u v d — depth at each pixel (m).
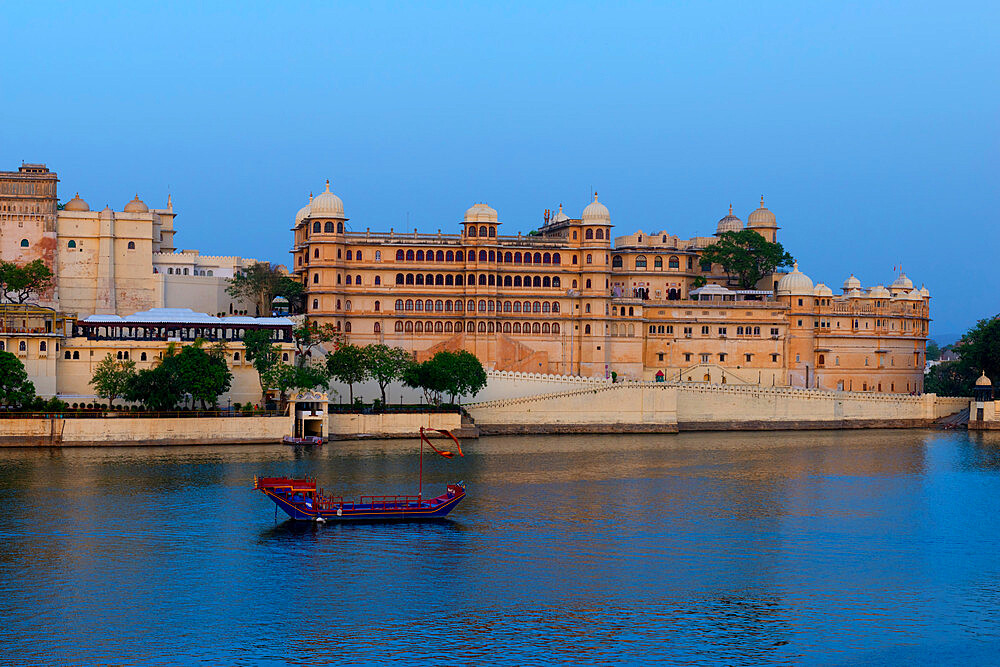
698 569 104.00
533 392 192.12
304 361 183.88
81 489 128.12
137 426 156.88
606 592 97.25
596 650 85.31
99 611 90.75
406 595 95.56
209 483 132.38
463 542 110.94
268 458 149.38
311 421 167.12
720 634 88.81
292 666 81.62
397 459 151.75
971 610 94.69
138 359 169.50
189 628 87.75
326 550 107.50
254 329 178.25
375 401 178.12
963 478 148.50
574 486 137.25
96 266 197.38
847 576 102.88
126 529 112.50
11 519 115.19
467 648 85.25
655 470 150.12
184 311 182.12
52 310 168.12
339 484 133.25
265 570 101.19
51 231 195.00
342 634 87.25
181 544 108.19
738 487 139.38
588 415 190.25
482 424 185.50
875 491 138.62
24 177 194.75
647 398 192.62
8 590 94.88
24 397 158.12
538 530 115.75
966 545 113.12
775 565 105.75
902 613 93.94
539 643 86.31
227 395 172.12
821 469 154.25
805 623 91.31
